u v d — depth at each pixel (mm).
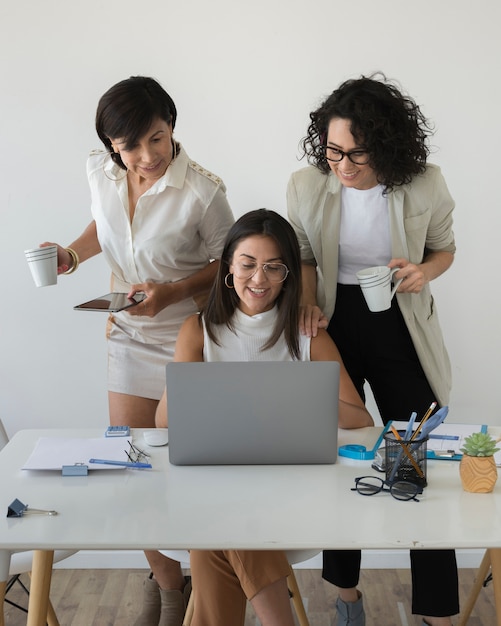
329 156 2406
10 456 2172
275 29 3275
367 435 2307
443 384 2785
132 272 2896
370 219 2582
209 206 2771
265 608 2000
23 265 3422
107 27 3291
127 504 1861
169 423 2078
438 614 2525
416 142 2422
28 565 2365
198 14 3277
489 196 3348
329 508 1834
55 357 3479
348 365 2789
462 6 3244
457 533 1705
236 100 3316
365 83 2350
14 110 3334
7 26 3287
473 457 1916
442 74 3283
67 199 3379
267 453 2094
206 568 2082
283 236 2324
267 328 2412
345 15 3264
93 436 2328
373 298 2410
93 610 3111
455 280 3400
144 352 2939
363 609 2943
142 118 2496
